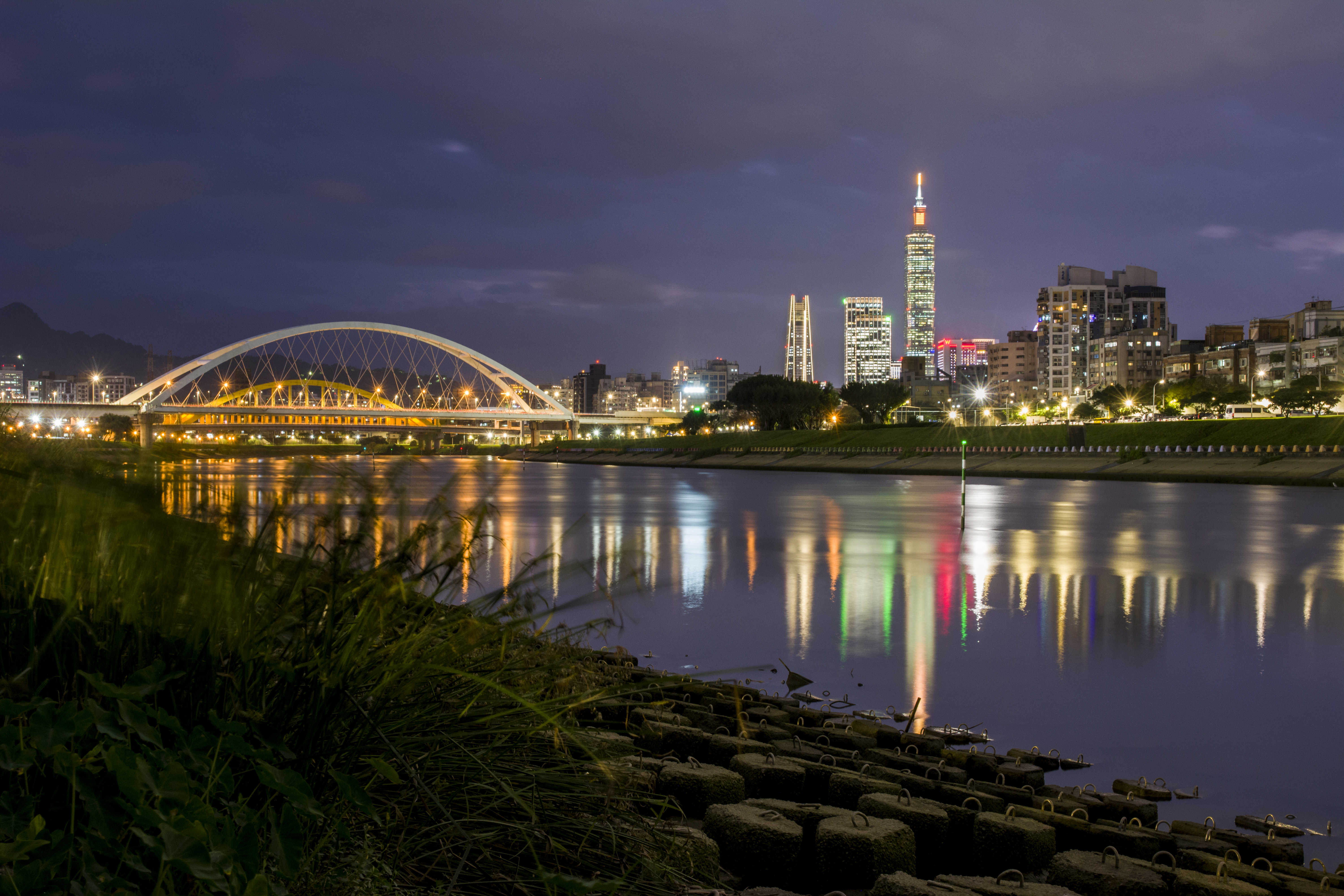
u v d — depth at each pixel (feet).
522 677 11.12
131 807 7.06
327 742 9.39
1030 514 188.55
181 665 8.71
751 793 22.48
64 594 8.45
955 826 20.97
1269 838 26.04
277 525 8.87
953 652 56.65
